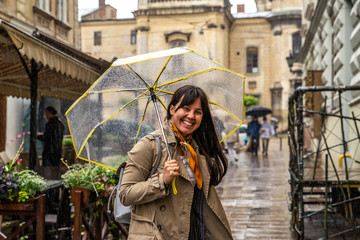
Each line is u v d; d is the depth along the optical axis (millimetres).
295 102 5324
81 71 6828
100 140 3406
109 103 3416
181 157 2781
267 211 7449
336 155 10508
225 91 3504
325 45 12328
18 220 5500
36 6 13992
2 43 5488
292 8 43344
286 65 43656
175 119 2826
